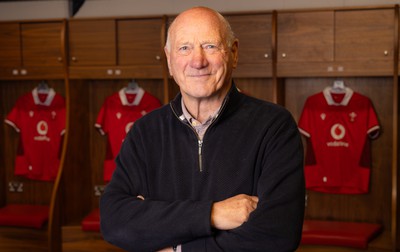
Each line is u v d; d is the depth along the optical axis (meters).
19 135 5.24
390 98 4.39
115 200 1.66
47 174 5.07
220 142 1.62
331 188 4.50
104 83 5.00
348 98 4.39
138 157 1.73
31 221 4.63
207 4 4.59
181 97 1.70
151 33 4.49
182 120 1.65
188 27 1.55
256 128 1.62
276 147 1.59
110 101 4.87
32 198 5.22
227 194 1.59
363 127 4.38
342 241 4.00
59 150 5.03
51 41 4.64
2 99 5.21
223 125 1.63
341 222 4.47
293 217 1.52
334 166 4.45
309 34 4.17
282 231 1.50
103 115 4.85
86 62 4.60
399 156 4.37
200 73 1.55
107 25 4.55
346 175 4.44
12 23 4.70
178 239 1.53
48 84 5.09
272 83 4.59
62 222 4.61
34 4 4.88
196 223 1.50
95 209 4.91
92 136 5.07
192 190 1.62
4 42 4.73
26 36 4.69
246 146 1.61
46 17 4.86
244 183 1.60
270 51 4.25
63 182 4.61
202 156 1.62
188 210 1.52
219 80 1.58
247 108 1.66
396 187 3.99
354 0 4.31
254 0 4.50
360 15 4.07
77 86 4.79
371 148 4.47
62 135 5.01
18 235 4.73
